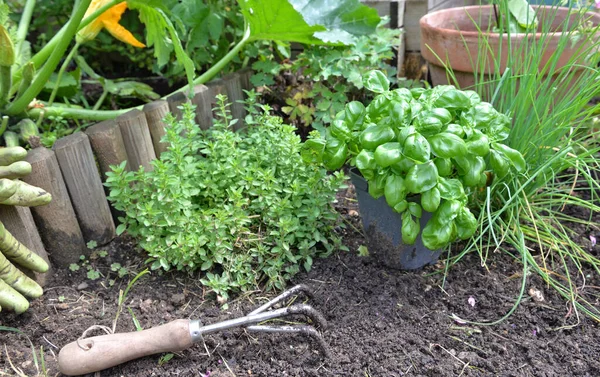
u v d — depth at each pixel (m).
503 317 0.54
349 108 0.55
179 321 0.49
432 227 0.51
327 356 0.50
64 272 0.62
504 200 0.62
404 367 0.49
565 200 0.65
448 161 0.50
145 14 0.74
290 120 0.81
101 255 0.63
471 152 0.51
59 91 0.87
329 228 0.63
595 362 0.49
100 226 0.64
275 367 0.49
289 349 0.51
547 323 0.54
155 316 0.55
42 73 0.67
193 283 0.60
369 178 0.52
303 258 0.62
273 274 0.58
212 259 0.59
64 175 0.60
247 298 0.58
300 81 0.84
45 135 0.71
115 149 0.64
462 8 0.83
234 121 0.66
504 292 0.58
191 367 0.50
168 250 0.58
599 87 0.62
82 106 0.93
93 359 0.47
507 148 0.54
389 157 0.48
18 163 0.53
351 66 0.76
